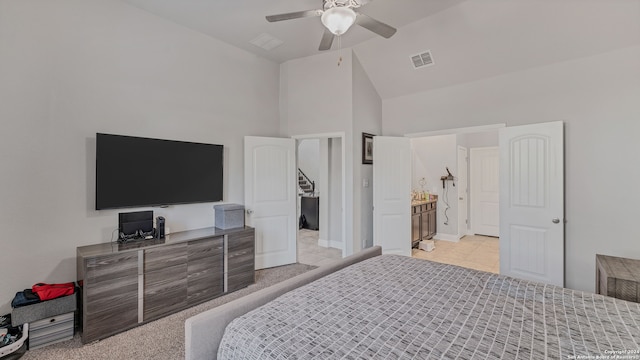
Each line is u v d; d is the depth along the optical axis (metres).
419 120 4.35
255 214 4.06
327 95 4.23
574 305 1.52
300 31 3.57
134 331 2.46
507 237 3.48
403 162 4.48
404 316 1.41
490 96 3.68
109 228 2.81
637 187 2.77
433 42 3.59
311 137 4.36
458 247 5.38
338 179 5.39
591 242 3.01
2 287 2.26
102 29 2.76
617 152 2.87
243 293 3.32
